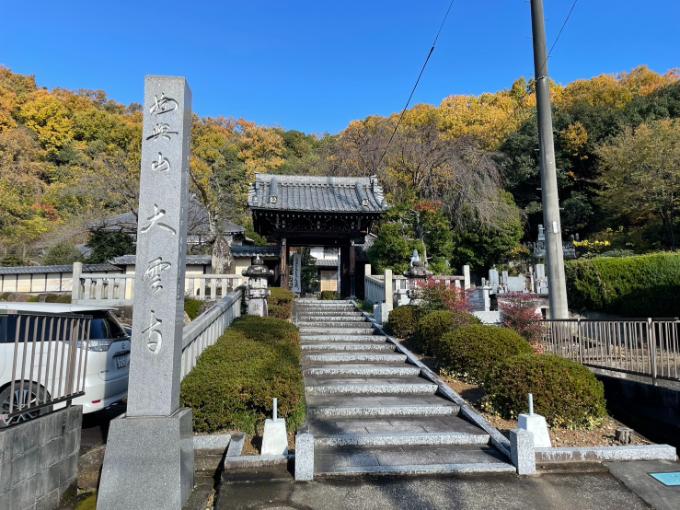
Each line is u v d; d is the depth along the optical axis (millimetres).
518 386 5410
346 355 8312
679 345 6586
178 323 4043
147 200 4082
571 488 4020
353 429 5309
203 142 35375
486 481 4141
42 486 3611
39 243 22500
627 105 29875
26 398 5000
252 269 10680
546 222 9258
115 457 3590
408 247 17250
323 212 15758
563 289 8984
